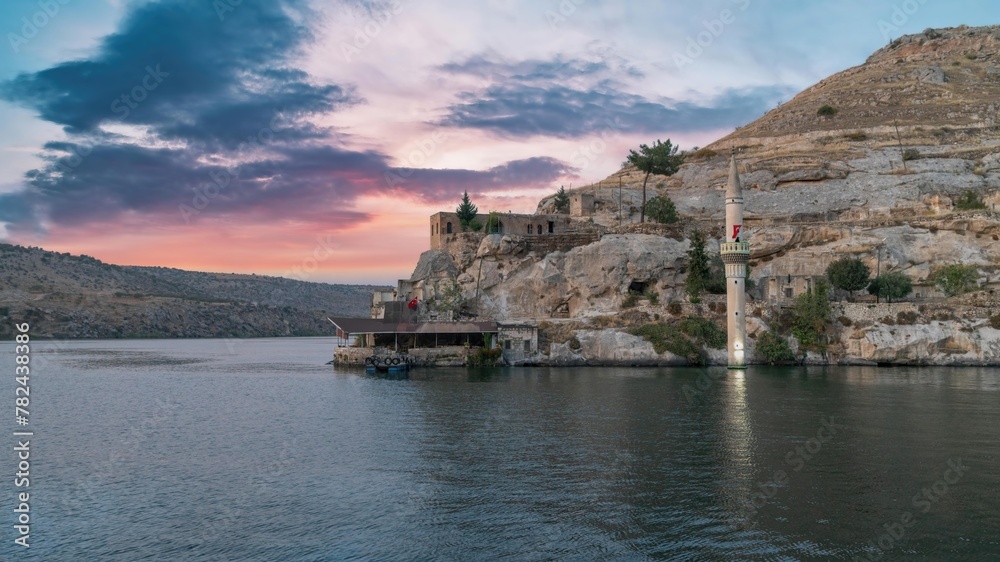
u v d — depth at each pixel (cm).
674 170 15775
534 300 14025
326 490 4922
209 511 4534
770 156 19150
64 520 4409
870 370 11831
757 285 14175
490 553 3819
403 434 6631
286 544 3972
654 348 12675
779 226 14575
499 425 6975
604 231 14338
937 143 18725
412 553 3828
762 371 11750
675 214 15912
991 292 12938
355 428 7000
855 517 4312
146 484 5166
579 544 3925
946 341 12500
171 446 6425
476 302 14050
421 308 13850
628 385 9850
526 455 5753
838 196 16812
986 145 18225
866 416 7256
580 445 6075
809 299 12962
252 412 8319
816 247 14362
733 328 12081
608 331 12912
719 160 19450
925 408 7719
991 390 9112
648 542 3950
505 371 12038
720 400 8388
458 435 6538
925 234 14162
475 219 16025
